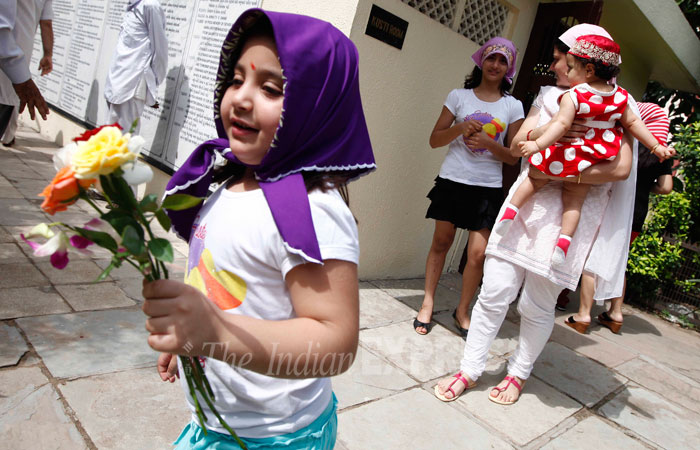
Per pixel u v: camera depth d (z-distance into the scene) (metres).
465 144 3.62
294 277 1.05
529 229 2.81
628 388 3.57
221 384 1.19
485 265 2.97
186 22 5.03
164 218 0.95
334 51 1.13
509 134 3.70
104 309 3.01
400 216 4.47
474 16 4.40
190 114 4.85
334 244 1.06
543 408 3.05
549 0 4.78
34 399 2.15
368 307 3.91
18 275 3.17
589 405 3.21
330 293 1.05
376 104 3.89
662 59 5.96
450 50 4.27
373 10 3.61
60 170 0.92
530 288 2.90
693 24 6.65
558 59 2.90
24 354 2.42
